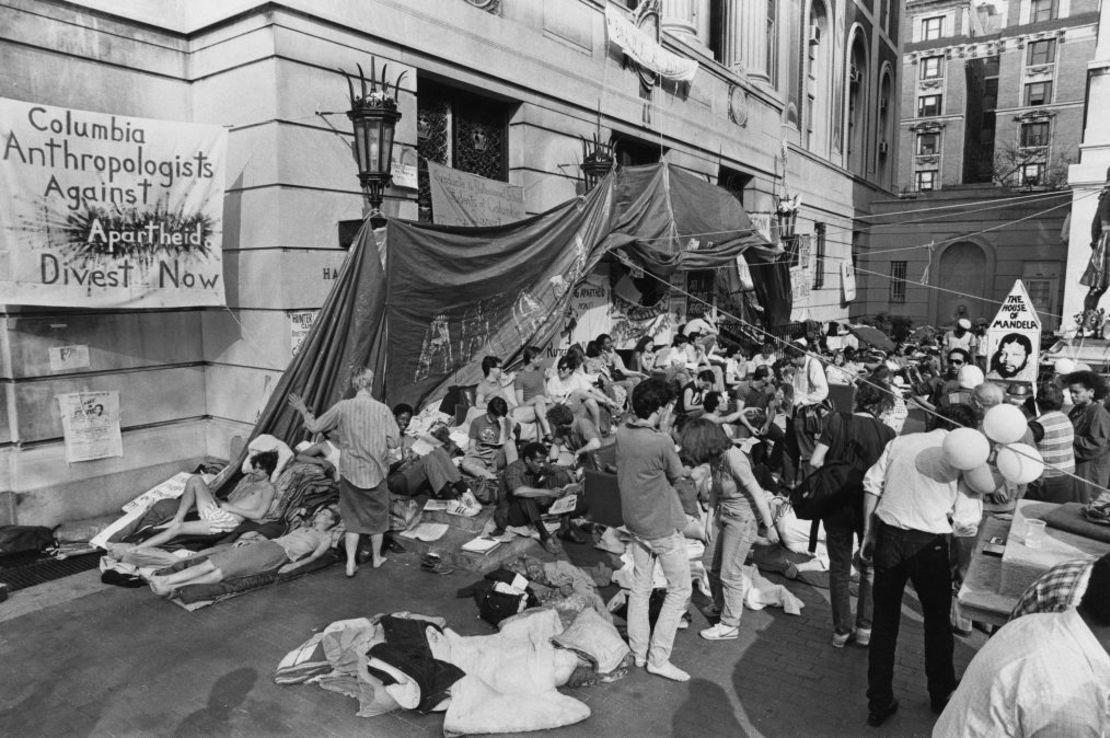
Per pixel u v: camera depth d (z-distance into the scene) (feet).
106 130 21.75
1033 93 165.58
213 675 14.55
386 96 24.52
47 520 23.08
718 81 56.85
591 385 33.65
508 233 31.35
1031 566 11.95
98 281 21.91
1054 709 5.77
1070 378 21.81
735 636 16.42
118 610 17.43
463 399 28.86
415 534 21.70
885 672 12.94
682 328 50.14
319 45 25.93
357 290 24.90
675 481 14.69
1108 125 63.62
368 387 19.80
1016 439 13.94
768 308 59.72
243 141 25.82
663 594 17.43
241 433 26.81
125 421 25.59
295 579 19.33
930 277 101.71
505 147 36.65
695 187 44.70
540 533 21.06
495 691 13.42
